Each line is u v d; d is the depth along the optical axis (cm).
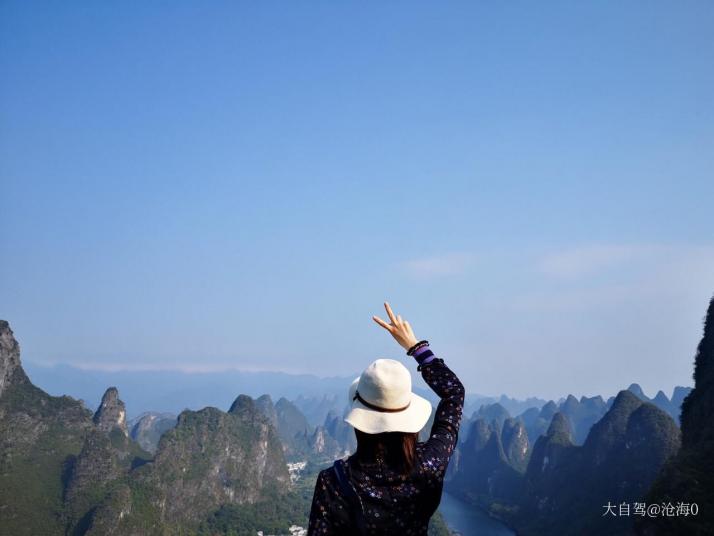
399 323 431
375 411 331
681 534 4894
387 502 320
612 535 9900
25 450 10738
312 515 331
